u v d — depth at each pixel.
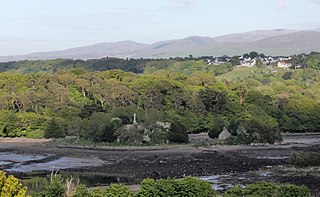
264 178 67.00
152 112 144.00
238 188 39.56
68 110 148.38
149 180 38.94
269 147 115.44
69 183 35.16
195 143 123.38
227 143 122.25
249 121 133.00
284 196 37.53
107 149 112.94
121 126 125.38
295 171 74.62
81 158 96.94
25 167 82.94
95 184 62.59
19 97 154.12
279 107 173.38
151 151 108.38
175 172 74.88
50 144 123.50
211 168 79.00
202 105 159.12
